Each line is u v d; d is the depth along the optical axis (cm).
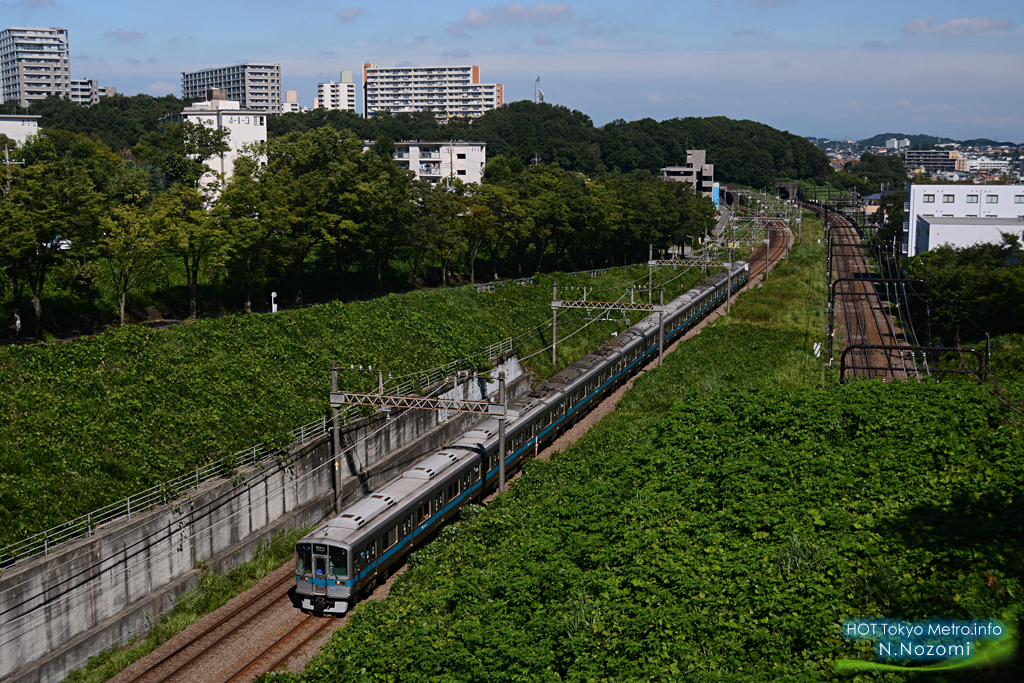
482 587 2869
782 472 3588
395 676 2338
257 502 3641
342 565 3058
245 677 2648
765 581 2562
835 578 2550
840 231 15925
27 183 4962
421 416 5056
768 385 6000
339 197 6488
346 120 17925
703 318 8750
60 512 3034
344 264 7044
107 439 3522
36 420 3459
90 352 4081
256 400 4247
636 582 2662
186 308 6209
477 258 9338
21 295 5356
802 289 10062
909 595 2392
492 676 2222
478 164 14375
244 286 6550
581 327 7188
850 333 7950
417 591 3025
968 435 4062
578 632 2436
